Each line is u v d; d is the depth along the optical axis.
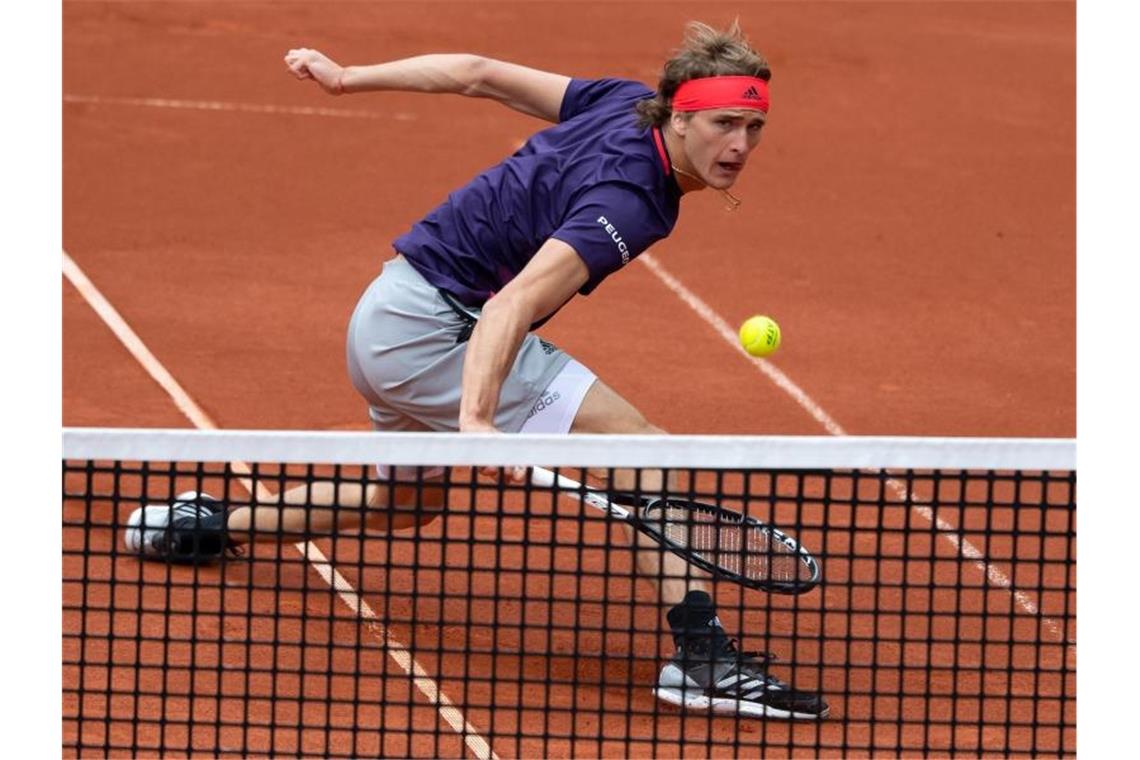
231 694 18.22
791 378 31.53
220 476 16.14
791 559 19.47
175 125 48.72
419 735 17.58
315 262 37.53
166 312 33.53
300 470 24.36
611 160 18.45
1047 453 16.03
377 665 19.11
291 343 32.09
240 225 39.97
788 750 17.11
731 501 24.06
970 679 19.50
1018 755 17.83
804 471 16.19
